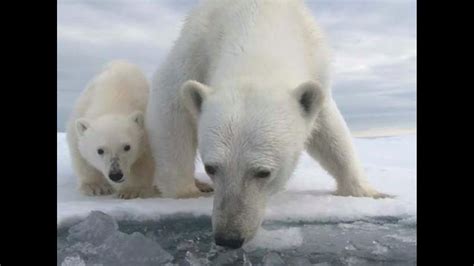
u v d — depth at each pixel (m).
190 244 1.23
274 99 1.13
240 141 1.08
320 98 1.18
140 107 1.86
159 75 1.52
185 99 1.21
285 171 1.13
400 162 2.46
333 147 1.53
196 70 1.47
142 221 1.35
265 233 1.24
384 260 1.15
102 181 1.76
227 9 1.42
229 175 1.07
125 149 1.64
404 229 1.32
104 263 1.14
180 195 1.51
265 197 1.13
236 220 1.05
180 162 1.51
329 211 1.39
